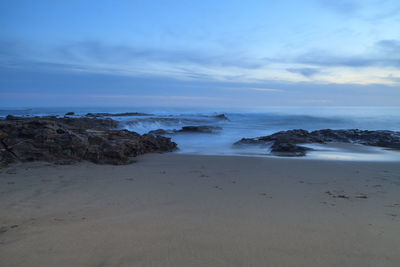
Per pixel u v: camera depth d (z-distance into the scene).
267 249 2.29
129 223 2.92
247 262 2.06
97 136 8.27
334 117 33.31
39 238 2.49
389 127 25.09
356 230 2.78
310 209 3.55
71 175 5.68
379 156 9.44
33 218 3.11
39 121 7.59
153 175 5.90
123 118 22.91
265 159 8.52
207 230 2.72
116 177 5.61
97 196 4.15
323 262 2.09
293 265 2.03
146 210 3.45
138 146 9.20
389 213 3.42
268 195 4.32
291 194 4.40
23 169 6.04
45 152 7.03
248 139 13.59
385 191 4.68
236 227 2.81
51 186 4.73
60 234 2.59
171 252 2.21
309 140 12.87
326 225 2.92
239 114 38.97
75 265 2.00
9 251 2.22
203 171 6.48
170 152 10.54
